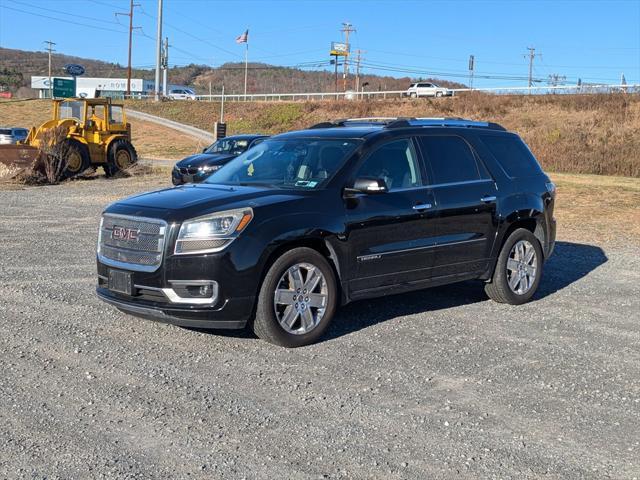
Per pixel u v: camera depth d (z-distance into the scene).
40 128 24.84
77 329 6.33
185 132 63.97
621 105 51.22
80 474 3.69
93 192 20.36
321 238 6.04
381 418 4.51
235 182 6.75
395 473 3.78
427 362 5.63
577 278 9.23
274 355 5.72
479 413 4.62
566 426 4.45
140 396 4.79
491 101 59.56
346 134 6.81
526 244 7.76
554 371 5.48
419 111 61.88
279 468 3.80
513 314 7.25
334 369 5.41
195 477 3.68
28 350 5.72
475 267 7.30
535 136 46.06
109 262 6.05
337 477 3.72
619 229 13.68
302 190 6.19
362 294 6.43
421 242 6.75
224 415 4.50
